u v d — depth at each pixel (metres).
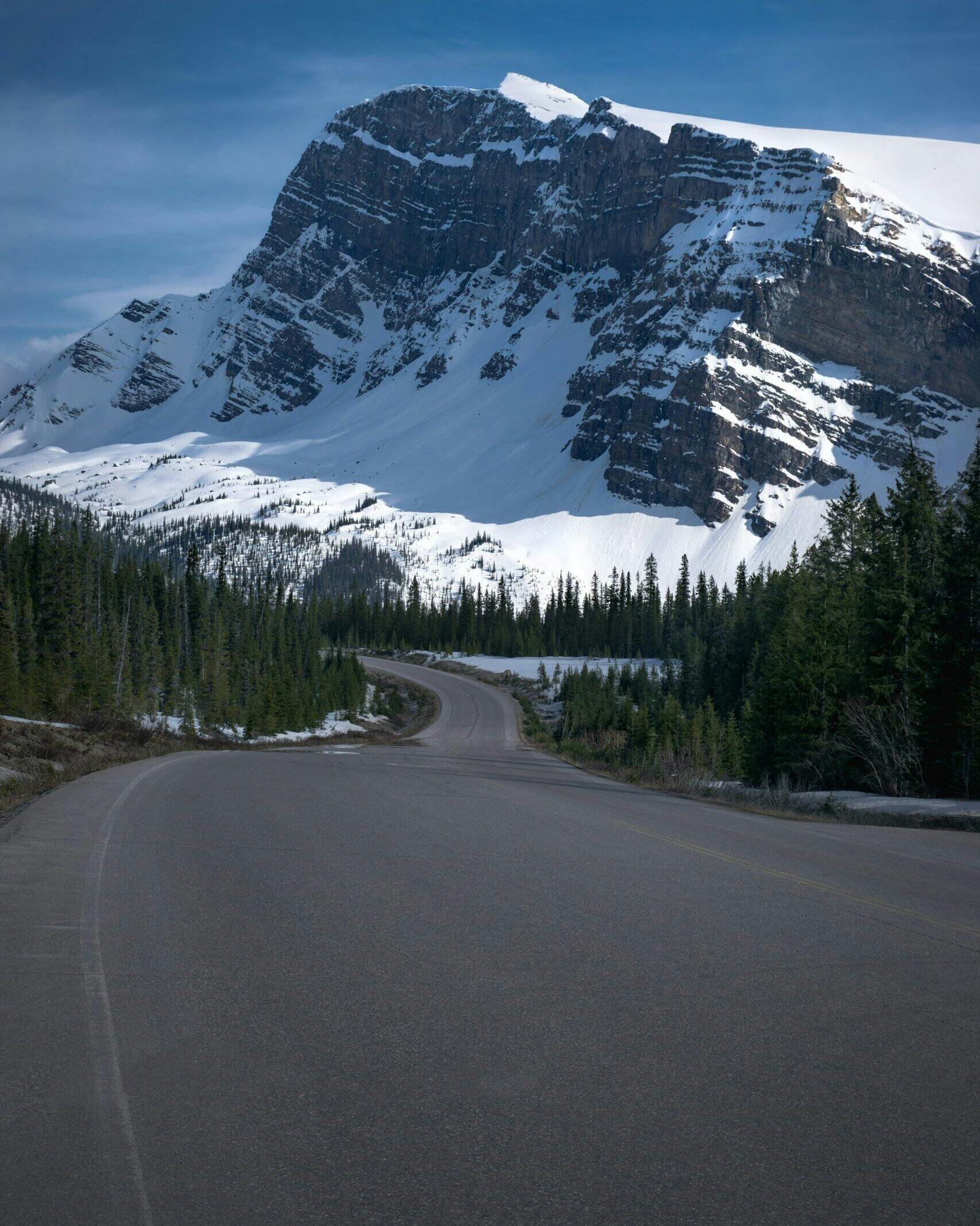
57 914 7.10
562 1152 3.52
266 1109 3.85
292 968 5.80
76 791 15.95
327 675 98.06
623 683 112.12
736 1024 4.90
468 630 198.50
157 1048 4.48
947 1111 3.94
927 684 29.11
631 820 14.05
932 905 8.02
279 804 14.94
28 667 59.28
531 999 5.25
